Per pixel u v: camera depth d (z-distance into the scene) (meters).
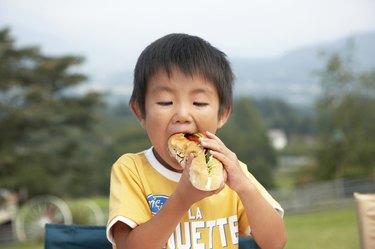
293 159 57.28
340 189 19.78
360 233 2.15
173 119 1.57
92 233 2.13
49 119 24.92
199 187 1.39
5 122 24.55
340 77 29.34
